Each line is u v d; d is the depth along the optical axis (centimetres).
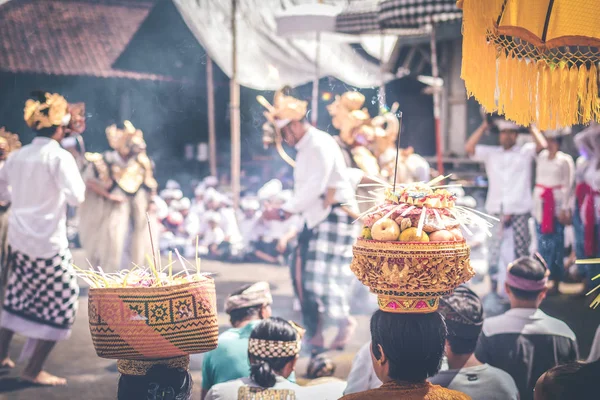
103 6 1448
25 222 416
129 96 1363
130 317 175
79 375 443
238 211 939
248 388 239
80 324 573
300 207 464
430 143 989
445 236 174
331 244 465
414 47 1068
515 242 659
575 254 694
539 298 288
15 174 419
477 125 992
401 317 175
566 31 219
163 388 184
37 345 423
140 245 695
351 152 529
